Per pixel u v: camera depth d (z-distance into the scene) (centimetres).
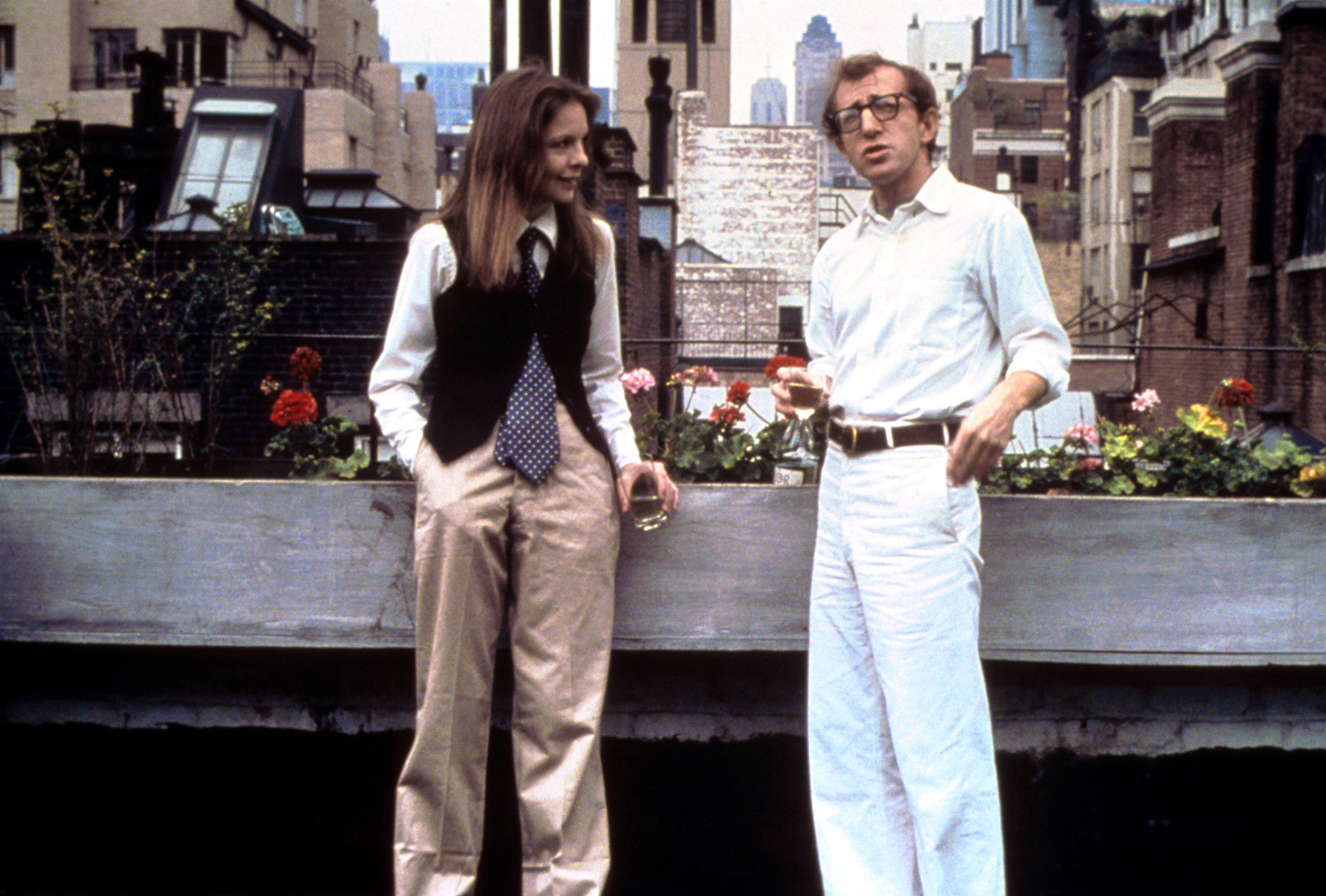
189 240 848
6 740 337
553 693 257
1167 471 354
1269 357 1744
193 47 3412
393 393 260
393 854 329
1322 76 1689
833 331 269
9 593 312
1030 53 7744
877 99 241
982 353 245
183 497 308
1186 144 2548
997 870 245
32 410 413
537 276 254
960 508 241
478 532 248
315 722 335
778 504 303
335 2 4334
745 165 3631
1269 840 329
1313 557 302
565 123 245
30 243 823
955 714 241
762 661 331
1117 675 328
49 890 306
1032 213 6047
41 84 3278
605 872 266
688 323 2772
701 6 5509
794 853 328
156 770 337
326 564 307
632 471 266
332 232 1705
